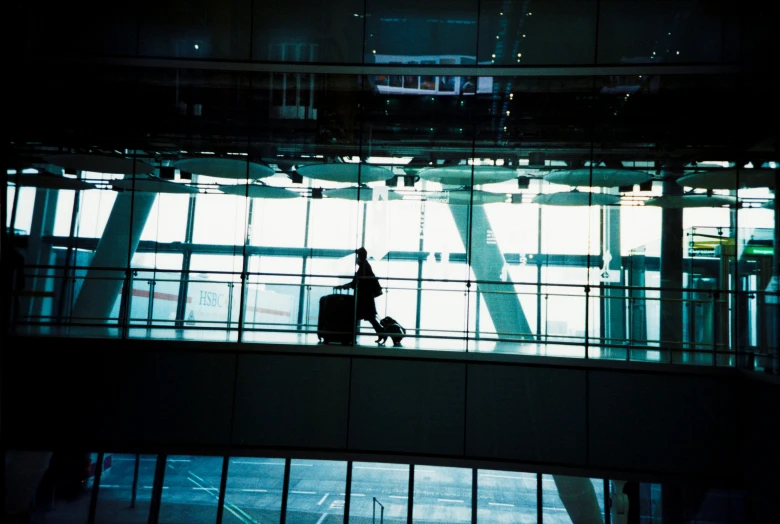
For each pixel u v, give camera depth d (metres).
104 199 16.16
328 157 15.96
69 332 15.23
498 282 15.60
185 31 15.78
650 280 15.66
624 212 15.72
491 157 15.87
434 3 15.55
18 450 14.40
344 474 14.52
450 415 13.54
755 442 12.43
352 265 15.77
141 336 14.70
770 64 15.06
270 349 13.79
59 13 16.02
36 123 16.23
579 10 15.28
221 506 14.57
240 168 16.08
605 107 15.88
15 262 16.00
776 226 15.52
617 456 13.16
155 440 13.63
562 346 15.48
